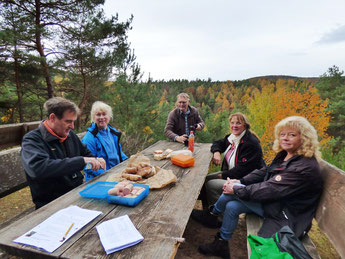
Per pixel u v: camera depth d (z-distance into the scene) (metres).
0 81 7.66
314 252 1.44
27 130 3.34
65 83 9.10
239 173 2.62
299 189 1.62
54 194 1.86
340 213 1.37
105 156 2.58
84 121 8.87
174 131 4.08
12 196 3.29
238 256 2.14
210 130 8.31
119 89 5.20
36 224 1.24
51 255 0.99
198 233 2.46
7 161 2.14
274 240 1.31
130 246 1.06
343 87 18.92
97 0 7.74
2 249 1.07
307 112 13.00
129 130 4.96
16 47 6.66
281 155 1.95
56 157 1.84
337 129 18.64
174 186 1.79
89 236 1.13
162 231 1.18
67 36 7.80
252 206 1.84
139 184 1.69
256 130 9.68
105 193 1.59
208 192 2.57
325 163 1.84
